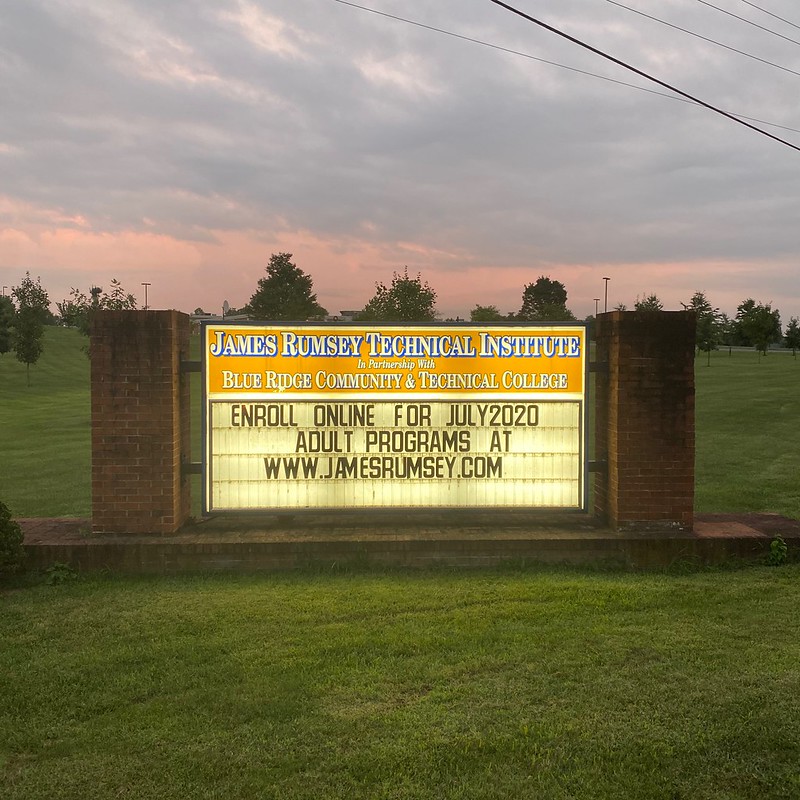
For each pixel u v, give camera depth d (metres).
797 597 7.04
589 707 4.82
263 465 8.77
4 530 7.56
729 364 58.41
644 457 8.53
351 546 8.16
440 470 8.87
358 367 8.79
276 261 66.44
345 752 4.30
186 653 5.71
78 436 23.44
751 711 4.73
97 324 8.25
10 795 3.91
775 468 15.72
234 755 4.27
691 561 8.22
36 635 6.12
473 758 4.24
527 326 8.84
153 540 8.13
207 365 8.70
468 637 6.00
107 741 4.44
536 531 8.63
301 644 5.88
